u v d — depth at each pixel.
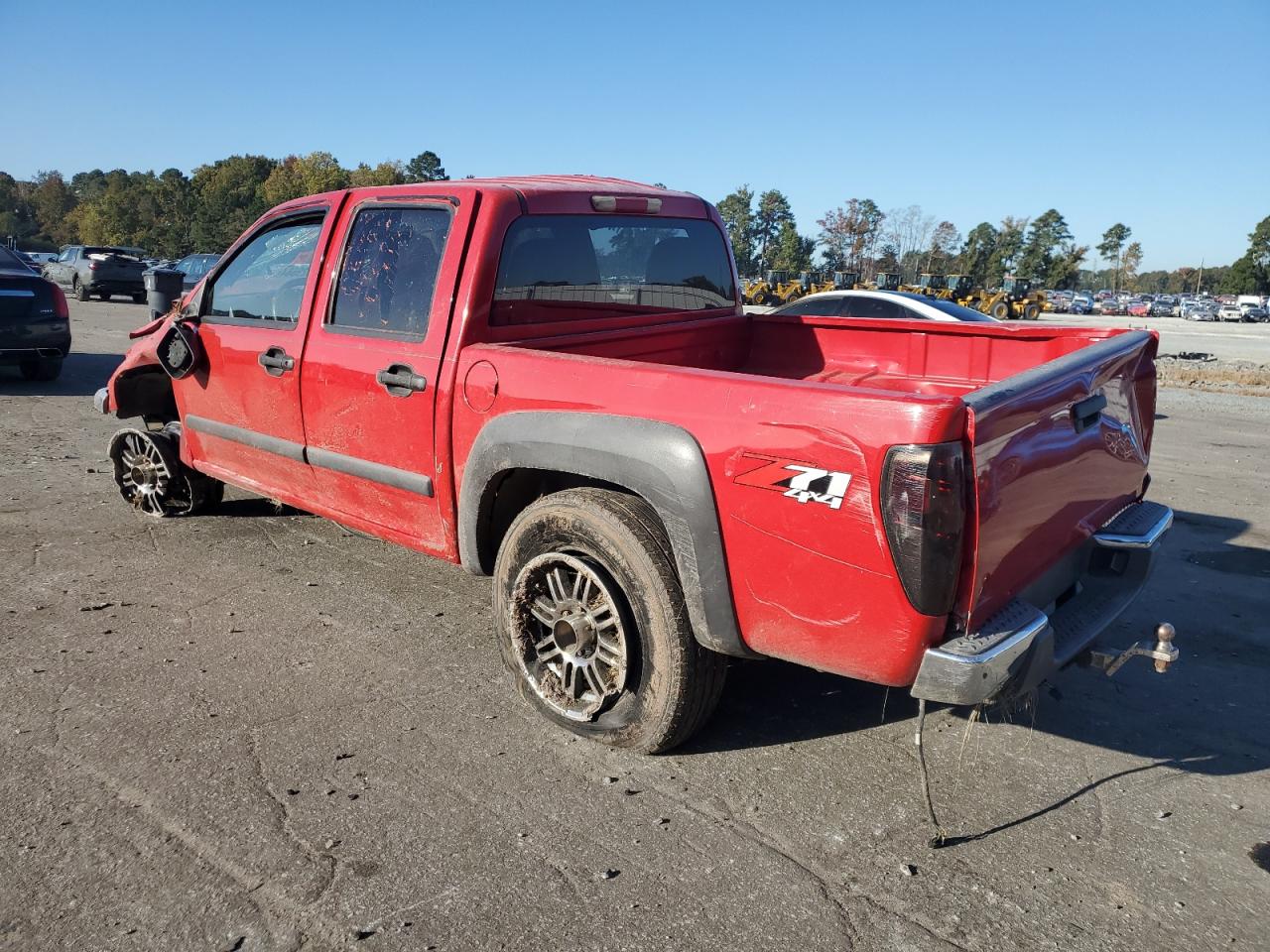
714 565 2.76
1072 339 3.99
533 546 3.26
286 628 4.13
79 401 10.05
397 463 3.82
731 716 3.46
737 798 2.91
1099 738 3.37
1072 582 3.22
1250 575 5.18
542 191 3.71
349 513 4.22
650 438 2.83
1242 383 15.62
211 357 4.75
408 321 3.73
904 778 3.06
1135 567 3.27
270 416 4.44
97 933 2.26
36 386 10.95
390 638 4.05
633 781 2.99
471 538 3.51
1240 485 7.48
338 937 2.27
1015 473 2.58
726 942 2.28
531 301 3.72
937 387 4.45
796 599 2.63
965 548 2.43
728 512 2.70
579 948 2.25
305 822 2.72
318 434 4.18
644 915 2.37
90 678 3.59
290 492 4.56
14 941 2.23
